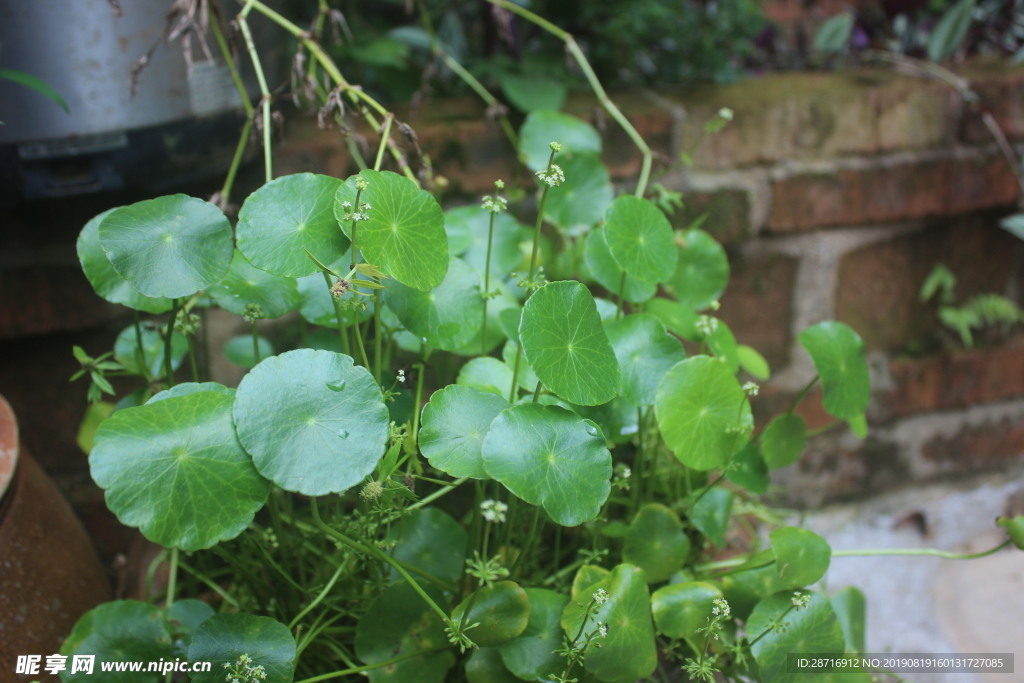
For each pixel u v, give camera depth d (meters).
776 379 1.02
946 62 1.06
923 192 0.97
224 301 0.68
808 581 0.69
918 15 1.11
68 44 0.72
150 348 0.75
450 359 0.79
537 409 0.64
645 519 0.72
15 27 0.71
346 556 0.67
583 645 0.65
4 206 0.77
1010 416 1.11
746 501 0.82
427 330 0.68
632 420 0.71
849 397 0.74
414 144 0.72
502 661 0.67
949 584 0.96
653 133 0.90
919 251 1.02
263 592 0.73
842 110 0.92
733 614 0.73
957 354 1.06
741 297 0.98
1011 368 1.09
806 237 0.97
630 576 0.67
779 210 0.93
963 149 0.97
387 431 0.62
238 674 0.63
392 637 0.68
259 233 0.64
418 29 0.97
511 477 0.62
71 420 0.88
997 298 1.05
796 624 0.69
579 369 0.64
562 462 0.64
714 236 0.92
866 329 1.04
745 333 1.00
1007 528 0.71
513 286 0.79
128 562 0.81
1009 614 0.92
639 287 0.73
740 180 0.92
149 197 0.80
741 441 0.70
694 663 0.67
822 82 0.97
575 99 0.92
